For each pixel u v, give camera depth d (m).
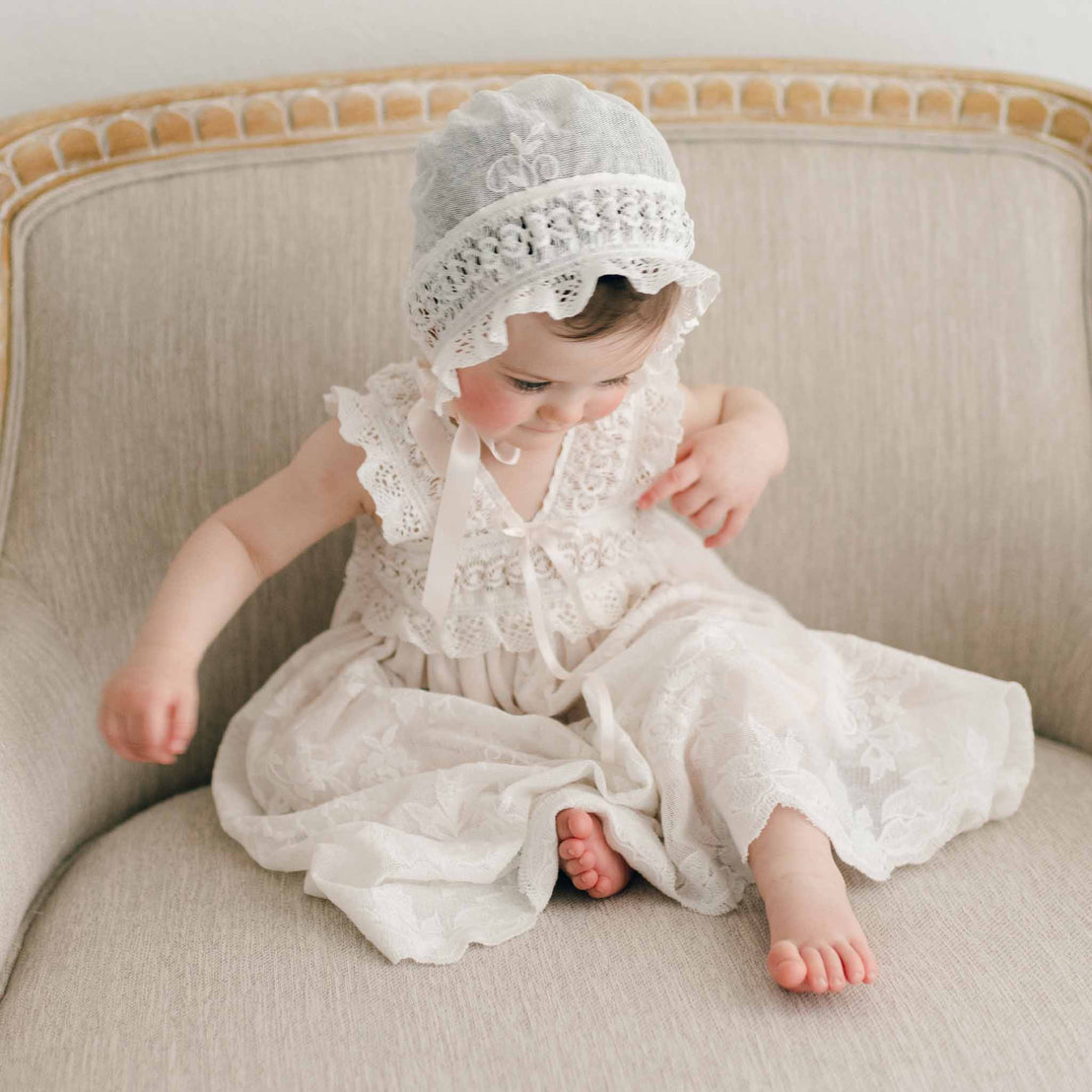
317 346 1.24
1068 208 1.32
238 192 1.24
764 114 1.31
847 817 0.96
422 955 0.87
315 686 1.15
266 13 1.35
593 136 0.85
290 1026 0.81
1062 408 1.29
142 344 1.21
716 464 1.13
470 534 1.09
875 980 0.83
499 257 0.84
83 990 0.86
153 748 0.97
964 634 1.29
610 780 1.00
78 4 1.32
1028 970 0.83
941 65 1.36
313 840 0.98
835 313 1.29
